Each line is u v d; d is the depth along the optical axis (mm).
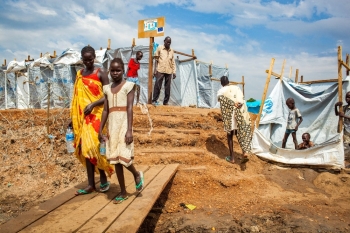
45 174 5625
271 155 7219
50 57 15328
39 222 3113
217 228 4234
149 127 7676
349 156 7844
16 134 6934
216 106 15469
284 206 4945
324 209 4895
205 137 7414
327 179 6121
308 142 7895
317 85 8852
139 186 3889
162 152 6641
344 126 7895
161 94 13047
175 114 8531
